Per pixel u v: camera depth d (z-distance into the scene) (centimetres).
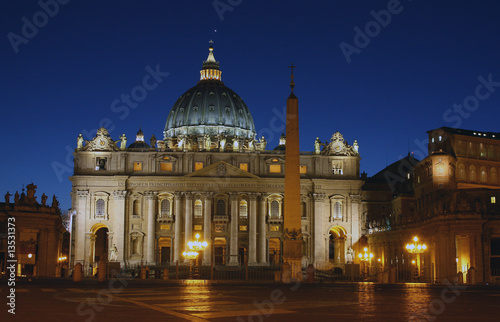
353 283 5647
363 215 14325
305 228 13962
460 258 7719
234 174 13825
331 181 14025
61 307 3117
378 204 14388
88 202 13650
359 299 3731
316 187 13962
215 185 13800
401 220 9662
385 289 4722
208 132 17375
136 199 13775
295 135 6562
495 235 7100
